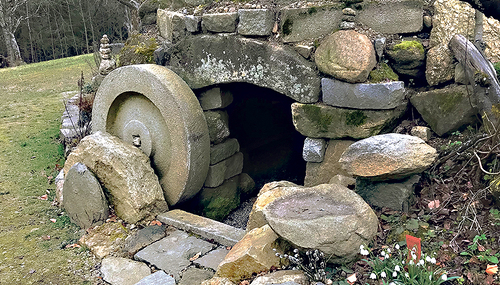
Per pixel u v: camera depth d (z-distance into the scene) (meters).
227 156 4.52
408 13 3.25
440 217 2.74
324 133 3.49
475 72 2.92
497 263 2.25
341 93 3.31
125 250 3.35
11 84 11.61
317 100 3.49
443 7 3.19
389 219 2.82
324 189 2.78
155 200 3.81
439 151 3.11
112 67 6.84
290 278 2.38
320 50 3.36
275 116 5.42
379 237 2.71
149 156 4.18
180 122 3.81
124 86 4.18
